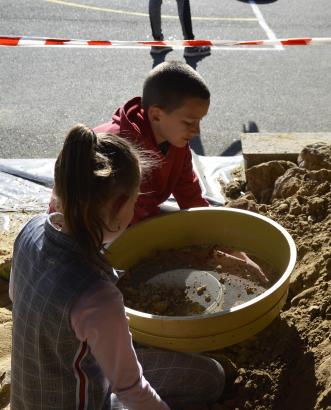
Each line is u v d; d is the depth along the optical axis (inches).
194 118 102.0
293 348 95.5
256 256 105.3
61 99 231.6
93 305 61.3
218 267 104.3
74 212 61.1
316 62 270.1
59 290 61.9
